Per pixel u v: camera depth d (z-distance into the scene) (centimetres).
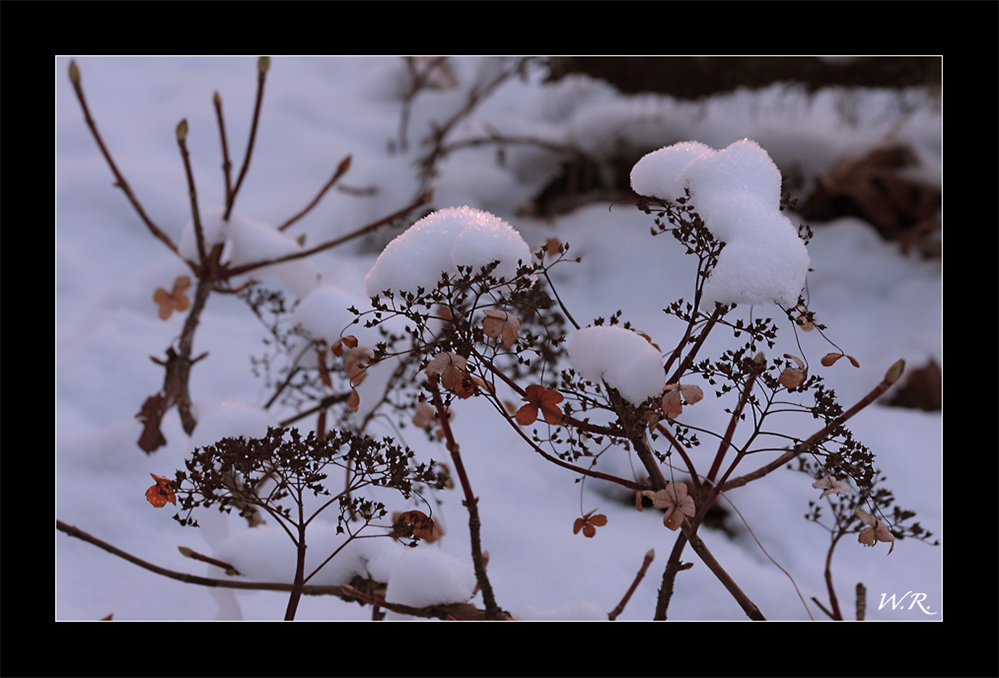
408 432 233
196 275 177
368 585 159
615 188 407
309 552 159
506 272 146
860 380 271
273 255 182
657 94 398
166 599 168
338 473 169
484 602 155
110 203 349
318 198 192
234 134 427
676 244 354
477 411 256
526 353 168
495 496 210
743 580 175
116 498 186
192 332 176
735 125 426
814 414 147
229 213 178
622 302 323
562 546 184
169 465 199
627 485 148
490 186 401
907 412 256
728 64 370
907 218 384
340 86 496
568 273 344
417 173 404
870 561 186
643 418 147
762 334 146
